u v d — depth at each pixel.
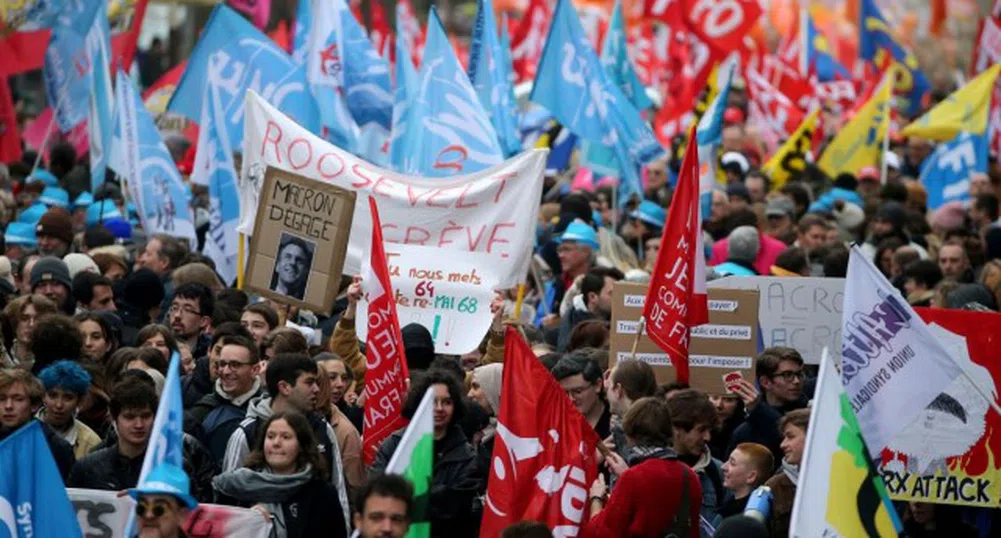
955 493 24.41
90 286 32.59
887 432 23.17
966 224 49.62
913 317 23.03
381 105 42.25
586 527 22.02
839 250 37.41
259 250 28.69
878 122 55.06
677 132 58.31
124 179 44.44
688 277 25.81
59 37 44.94
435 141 35.94
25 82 81.81
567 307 35.50
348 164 30.59
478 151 35.88
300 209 28.52
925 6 107.88
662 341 25.91
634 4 85.25
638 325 28.22
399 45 38.22
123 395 23.38
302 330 30.59
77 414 26.89
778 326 31.23
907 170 65.00
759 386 28.58
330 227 28.39
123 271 36.41
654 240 39.56
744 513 21.89
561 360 25.27
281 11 84.19
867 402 23.20
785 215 45.34
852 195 53.78
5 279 33.41
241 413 25.83
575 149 59.53
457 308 29.02
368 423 24.64
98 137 42.31
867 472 18.66
